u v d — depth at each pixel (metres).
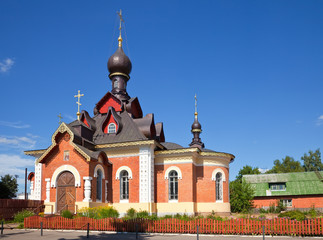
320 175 58.16
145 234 22.66
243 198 47.84
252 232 21.67
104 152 33.59
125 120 38.38
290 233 21.08
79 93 38.75
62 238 21.08
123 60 43.44
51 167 32.78
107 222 24.27
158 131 40.84
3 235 22.48
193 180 34.66
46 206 32.00
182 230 22.73
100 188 33.44
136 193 33.66
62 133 33.09
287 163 94.38
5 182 59.16
